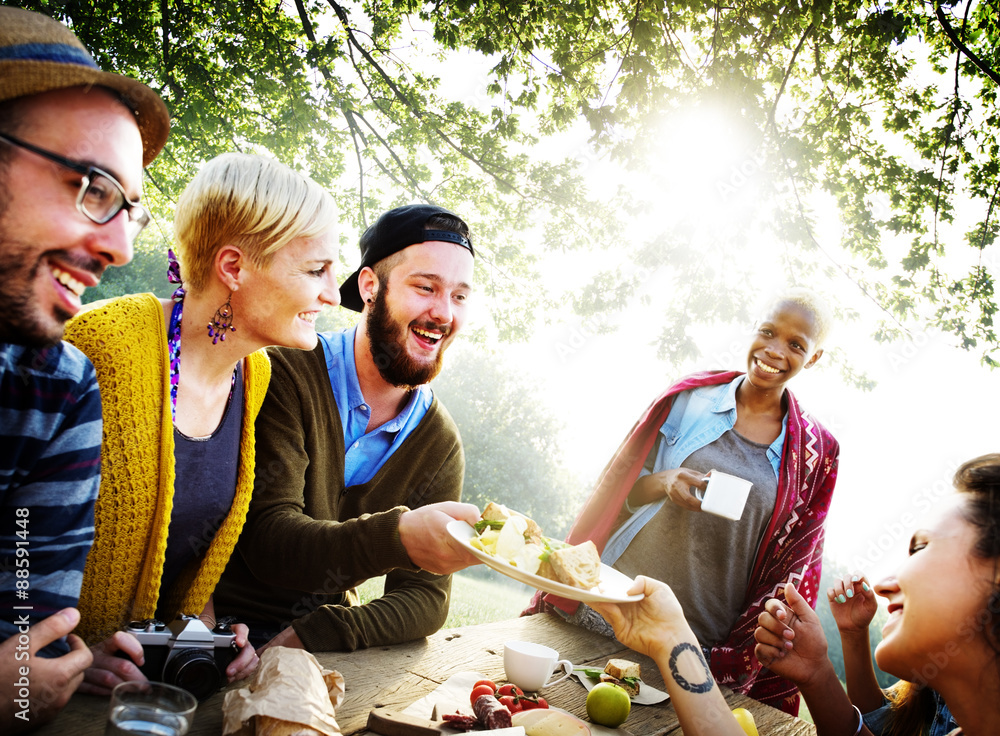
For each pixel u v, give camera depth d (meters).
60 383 1.17
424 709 1.44
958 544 1.22
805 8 7.55
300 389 1.90
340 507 2.08
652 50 7.90
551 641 2.14
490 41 8.62
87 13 8.89
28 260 0.96
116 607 1.50
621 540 2.86
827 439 2.86
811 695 1.73
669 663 1.44
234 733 1.11
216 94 10.32
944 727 1.64
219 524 1.69
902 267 9.76
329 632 1.70
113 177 1.00
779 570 2.71
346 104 10.43
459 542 1.41
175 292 1.63
